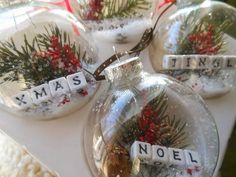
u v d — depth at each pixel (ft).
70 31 0.31
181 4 0.33
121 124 0.26
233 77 0.31
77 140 0.31
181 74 0.31
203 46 0.30
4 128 0.31
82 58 0.31
